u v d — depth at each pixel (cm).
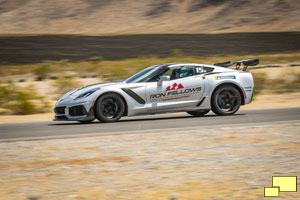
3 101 2573
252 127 1381
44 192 729
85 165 922
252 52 9600
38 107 2444
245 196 682
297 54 8631
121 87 1598
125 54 9281
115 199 680
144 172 853
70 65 6094
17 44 11994
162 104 1647
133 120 1717
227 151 1035
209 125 1466
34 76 4925
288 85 3344
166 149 1070
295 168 852
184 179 795
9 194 721
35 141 1219
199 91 1694
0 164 943
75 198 689
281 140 1153
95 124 1570
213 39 14262
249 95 1761
